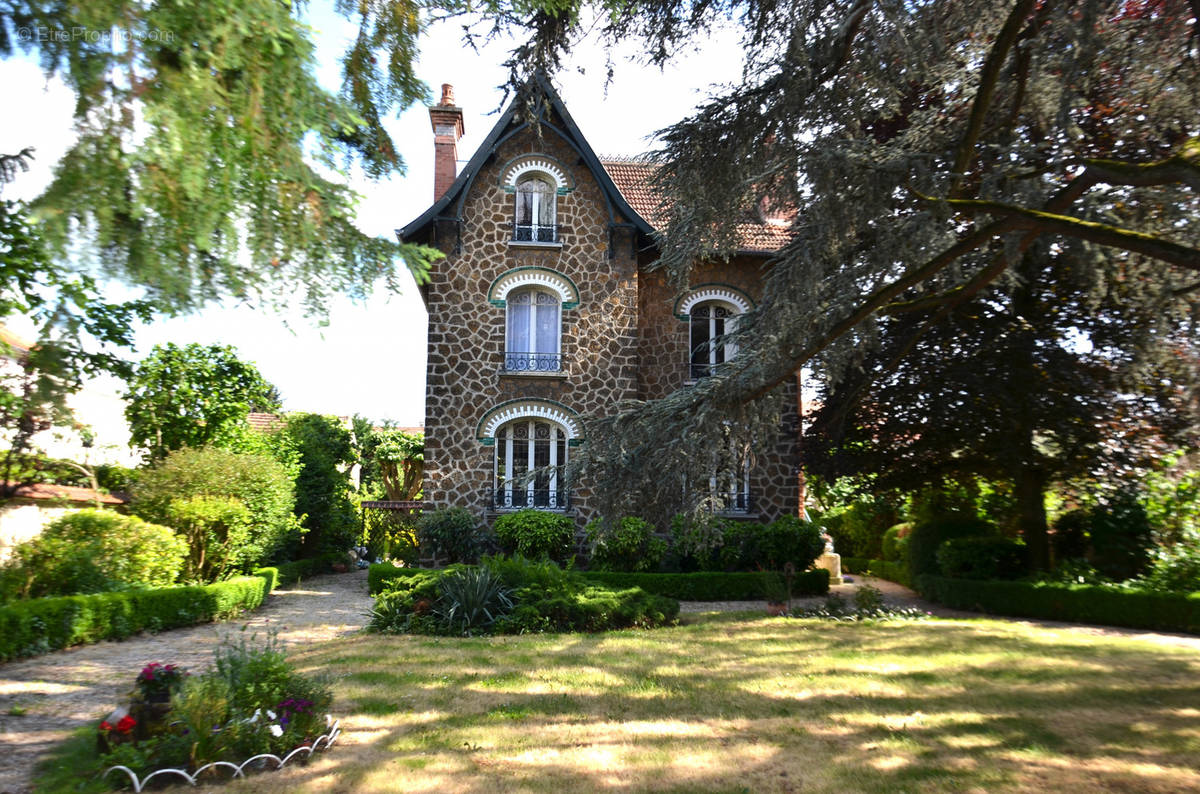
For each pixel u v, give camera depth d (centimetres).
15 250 796
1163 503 1536
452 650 1117
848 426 1642
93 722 770
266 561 2023
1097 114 1154
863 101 959
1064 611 1438
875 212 847
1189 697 830
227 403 2008
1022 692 857
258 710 638
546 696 845
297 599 1867
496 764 624
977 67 1029
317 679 824
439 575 1434
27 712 806
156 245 423
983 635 1231
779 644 1159
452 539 1838
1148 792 561
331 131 466
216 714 616
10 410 1077
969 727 725
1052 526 1794
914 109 1212
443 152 2261
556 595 1377
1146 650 1103
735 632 1280
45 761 628
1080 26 795
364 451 3434
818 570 1853
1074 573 1523
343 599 1869
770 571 1733
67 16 404
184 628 1398
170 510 1599
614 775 600
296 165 446
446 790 566
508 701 824
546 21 868
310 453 2495
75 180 394
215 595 1477
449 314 1970
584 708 798
